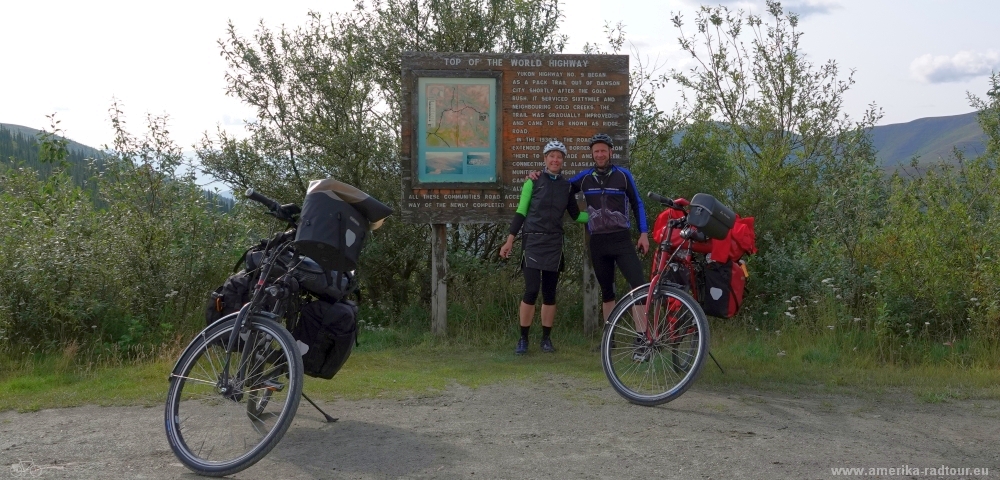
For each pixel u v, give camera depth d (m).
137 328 7.21
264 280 4.25
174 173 8.66
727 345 7.57
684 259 6.00
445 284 8.43
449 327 8.59
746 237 6.16
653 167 9.36
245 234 8.70
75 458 4.23
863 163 9.39
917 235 7.78
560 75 8.25
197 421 4.23
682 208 6.17
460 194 8.24
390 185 9.45
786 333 7.77
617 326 5.73
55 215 8.16
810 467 4.11
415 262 9.70
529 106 8.24
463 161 8.23
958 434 4.79
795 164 10.38
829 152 10.95
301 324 4.55
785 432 4.76
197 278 8.05
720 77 11.30
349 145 9.26
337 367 4.66
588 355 7.52
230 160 9.56
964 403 5.58
